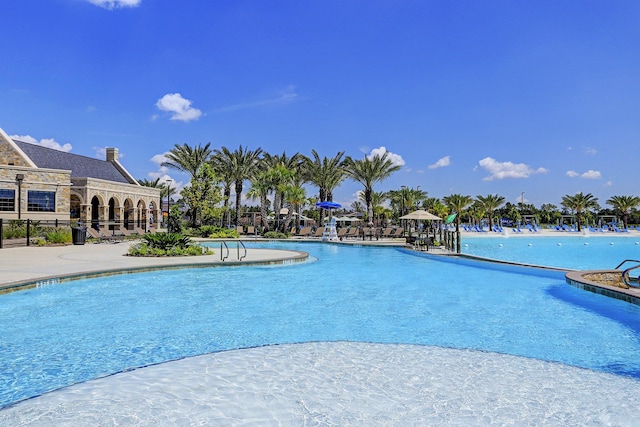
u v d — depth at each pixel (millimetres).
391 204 64438
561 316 7773
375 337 6367
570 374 4770
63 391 4148
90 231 24984
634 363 5285
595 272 11609
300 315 7711
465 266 15375
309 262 16031
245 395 4043
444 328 6898
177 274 12336
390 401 3936
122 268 11812
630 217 82938
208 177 37469
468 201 68312
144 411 3672
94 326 6793
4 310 7797
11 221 25391
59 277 10109
